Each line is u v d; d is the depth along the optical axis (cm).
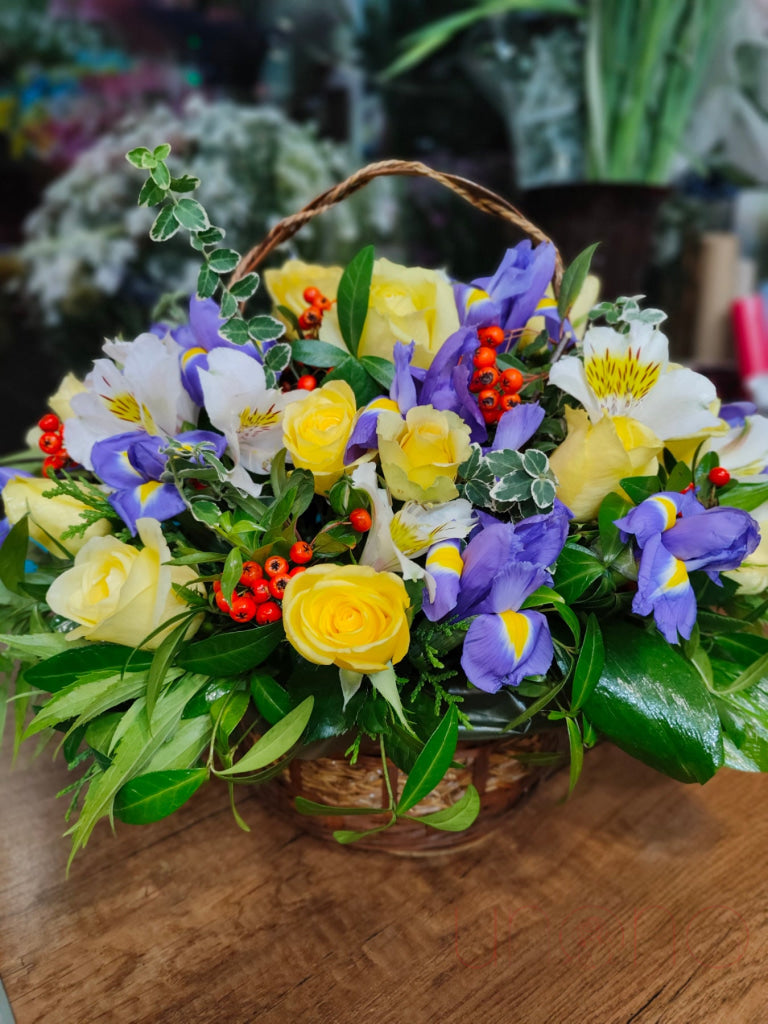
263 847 45
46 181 109
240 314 43
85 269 102
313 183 104
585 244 89
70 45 102
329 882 43
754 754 40
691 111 112
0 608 44
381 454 35
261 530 35
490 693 37
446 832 43
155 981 37
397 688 36
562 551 38
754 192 125
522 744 41
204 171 100
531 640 35
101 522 41
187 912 41
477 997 36
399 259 118
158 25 105
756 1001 36
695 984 37
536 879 43
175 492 38
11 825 47
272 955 38
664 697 37
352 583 33
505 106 115
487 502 37
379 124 121
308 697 36
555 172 114
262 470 41
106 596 37
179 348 42
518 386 39
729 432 46
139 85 108
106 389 40
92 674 37
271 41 112
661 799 49
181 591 35
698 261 119
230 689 37
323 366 42
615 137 97
